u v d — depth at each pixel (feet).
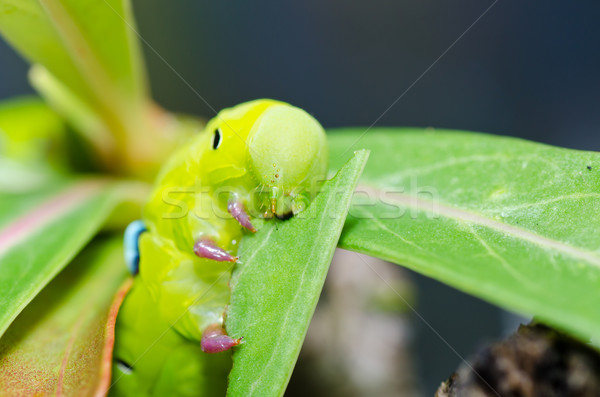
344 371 0.50
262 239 0.38
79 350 0.38
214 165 0.39
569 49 0.75
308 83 0.80
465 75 0.77
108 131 0.46
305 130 0.38
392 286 0.52
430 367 0.61
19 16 0.42
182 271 0.39
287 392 0.49
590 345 0.36
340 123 0.78
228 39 0.79
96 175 0.47
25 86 0.78
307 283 0.36
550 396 0.36
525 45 0.76
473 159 0.40
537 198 0.38
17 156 0.47
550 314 0.33
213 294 0.39
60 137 0.47
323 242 0.36
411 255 0.35
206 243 0.38
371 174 0.41
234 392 0.36
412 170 0.41
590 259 0.36
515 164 0.39
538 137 0.74
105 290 0.41
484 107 0.76
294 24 0.82
